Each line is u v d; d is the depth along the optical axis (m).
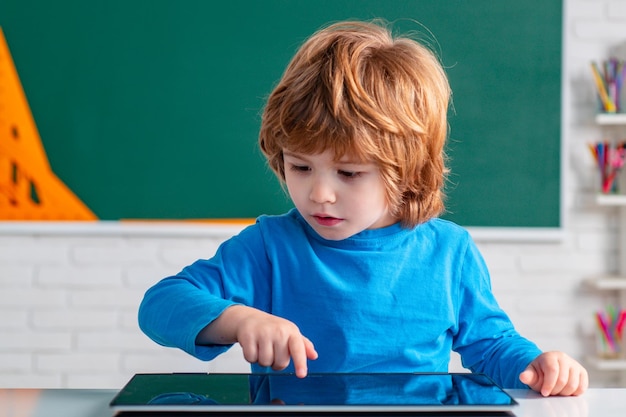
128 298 2.70
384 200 0.85
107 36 2.64
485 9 2.66
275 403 0.50
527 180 2.69
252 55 2.65
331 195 0.81
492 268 2.74
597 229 2.75
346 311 0.90
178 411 0.50
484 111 2.68
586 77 2.72
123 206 2.66
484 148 2.68
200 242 2.71
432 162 0.93
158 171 2.66
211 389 0.54
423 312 0.91
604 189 2.63
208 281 0.90
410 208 0.93
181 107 2.66
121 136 2.65
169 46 2.64
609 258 2.75
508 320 0.96
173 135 2.66
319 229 0.86
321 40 0.90
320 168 0.81
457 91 2.67
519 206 2.69
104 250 2.70
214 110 2.66
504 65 2.67
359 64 0.86
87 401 0.54
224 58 2.65
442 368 0.92
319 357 0.90
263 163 2.67
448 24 2.66
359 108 0.82
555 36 2.67
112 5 2.63
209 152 2.67
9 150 2.65
